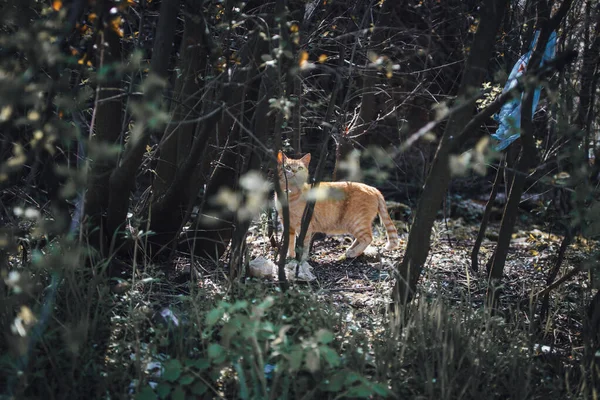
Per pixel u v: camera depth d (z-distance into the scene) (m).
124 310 5.73
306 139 11.66
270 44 5.42
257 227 8.59
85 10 4.91
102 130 6.30
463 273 8.06
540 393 5.25
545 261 8.58
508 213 6.18
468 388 4.98
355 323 5.73
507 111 6.15
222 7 6.55
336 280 7.94
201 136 6.38
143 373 4.75
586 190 4.90
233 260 6.25
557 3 7.01
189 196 7.33
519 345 5.59
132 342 5.07
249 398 4.34
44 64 5.09
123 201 6.53
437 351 5.15
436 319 5.57
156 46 5.69
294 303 5.71
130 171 6.24
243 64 6.39
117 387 4.72
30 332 4.36
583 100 6.84
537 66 5.79
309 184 8.68
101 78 4.25
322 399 4.81
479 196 13.47
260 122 5.98
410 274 5.83
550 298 7.11
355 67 6.16
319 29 7.38
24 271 5.33
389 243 9.22
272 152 5.19
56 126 4.19
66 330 4.68
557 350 6.07
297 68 4.92
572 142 5.39
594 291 7.34
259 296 5.62
